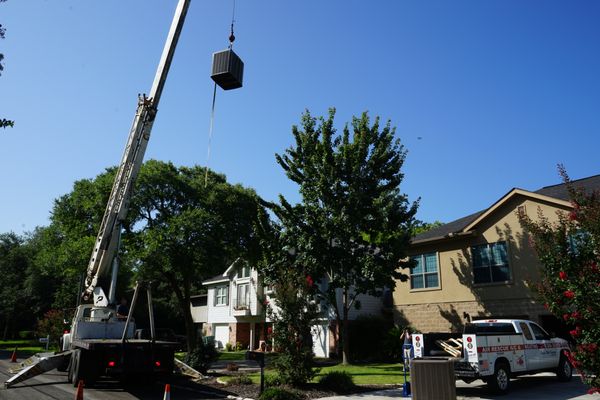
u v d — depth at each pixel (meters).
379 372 18.44
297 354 13.60
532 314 19.91
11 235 61.91
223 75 11.52
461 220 25.70
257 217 24.55
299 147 22.83
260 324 38.00
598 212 7.55
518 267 20.70
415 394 9.22
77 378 12.86
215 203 26.83
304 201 22.48
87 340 13.77
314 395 12.37
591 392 7.29
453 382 9.02
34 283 51.19
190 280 29.67
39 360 14.42
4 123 7.71
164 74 14.59
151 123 14.63
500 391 12.38
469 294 22.36
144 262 24.92
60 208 27.70
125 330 12.90
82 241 25.11
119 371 12.67
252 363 24.44
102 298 15.02
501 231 21.58
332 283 21.50
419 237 25.53
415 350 13.05
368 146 22.08
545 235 8.29
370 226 21.28
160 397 12.12
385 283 20.88
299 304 13.98
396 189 22.36
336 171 21.53
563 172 8.48
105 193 25.52
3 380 15.67
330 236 21.58
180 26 14.55
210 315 43.75
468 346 12.22
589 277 7.34
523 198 20.94
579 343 7.46
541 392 12.72
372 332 27.84
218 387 13.97
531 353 13.85
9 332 54.72
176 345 13.41
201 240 24.94
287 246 22.06
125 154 14.89
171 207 26.70
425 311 24.14
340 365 22.16
